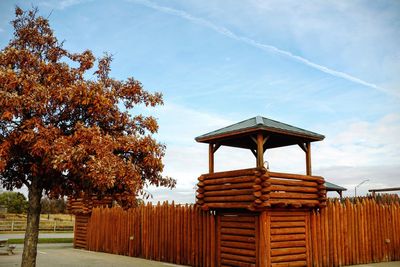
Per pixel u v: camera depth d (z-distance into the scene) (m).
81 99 8.30
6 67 8.53
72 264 16.17
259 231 13.05
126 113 9.59
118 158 8.19
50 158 7.79
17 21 9.49
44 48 9.57
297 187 13.70
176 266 16.05
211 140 14.71
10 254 19.52
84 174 7.86
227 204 13.55
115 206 22.52
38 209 8.84
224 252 14.39
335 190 25.44
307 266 14.10
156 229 18.50
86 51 9.73
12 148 8.02
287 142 15.45
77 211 24.00
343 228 16.09
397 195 21.55
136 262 17.22
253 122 13.90
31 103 7.84
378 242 17.39
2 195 59.16
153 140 9.03
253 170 12.86
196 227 16.08
